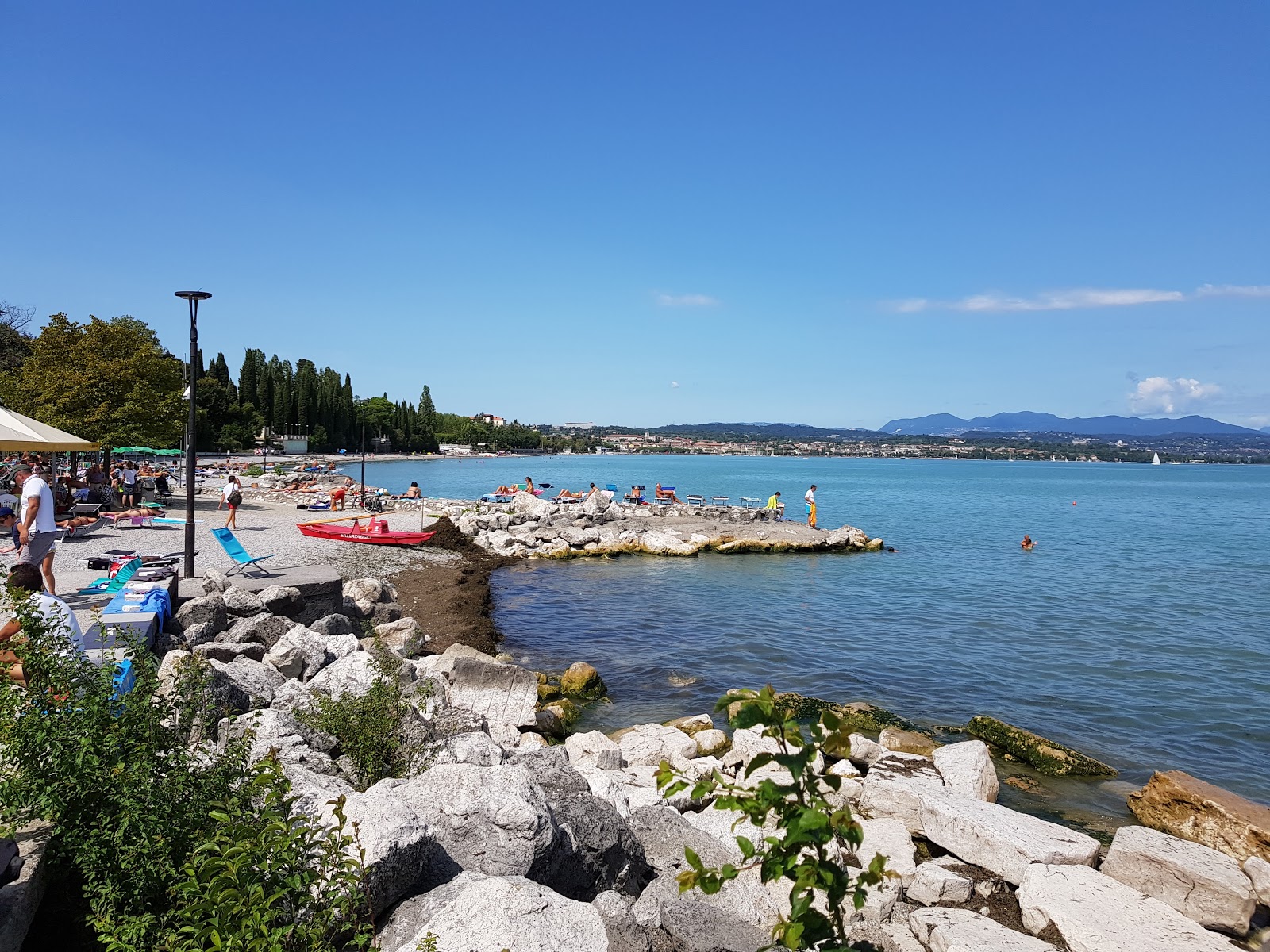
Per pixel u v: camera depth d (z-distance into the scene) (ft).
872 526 176.86
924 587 93.45
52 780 15.81
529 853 19.93
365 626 55.36
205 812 15.78
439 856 19.94
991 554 127.44
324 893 14.06
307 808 19.61
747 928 18.74
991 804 30.27
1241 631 72.13
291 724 27.17
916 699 51.26
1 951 13.75
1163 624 75.25
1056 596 89.40
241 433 356.38
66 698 17.34
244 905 12.10
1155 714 49.08
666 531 127.24
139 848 14.67
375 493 161.79
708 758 36.42
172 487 160.25
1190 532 170.09
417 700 34.45
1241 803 31.86
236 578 52.70
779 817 9.87
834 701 49.96
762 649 62.85
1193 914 24.76
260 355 411.34
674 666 57.57
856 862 12.66
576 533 118.42
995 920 24.21
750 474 477.77
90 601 41.52
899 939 22.82
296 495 154.71
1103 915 23.16
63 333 125.59
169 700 19.47
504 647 61.87
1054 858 26.25
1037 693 53.06
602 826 22.35
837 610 78.89
